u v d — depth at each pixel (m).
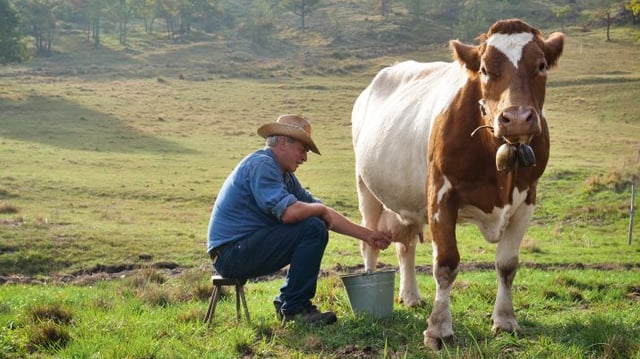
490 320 7.82
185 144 47.19
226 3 182.75
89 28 144.75
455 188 7.09
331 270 17.11
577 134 51.56
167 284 13.41
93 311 8.00
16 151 39.91
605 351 6.23
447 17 160.25
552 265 18.72
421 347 6.60
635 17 130.00
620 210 28.09
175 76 88.69
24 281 17.31
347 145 48.25
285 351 6.48
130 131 51.53
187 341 6.65
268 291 11.27
